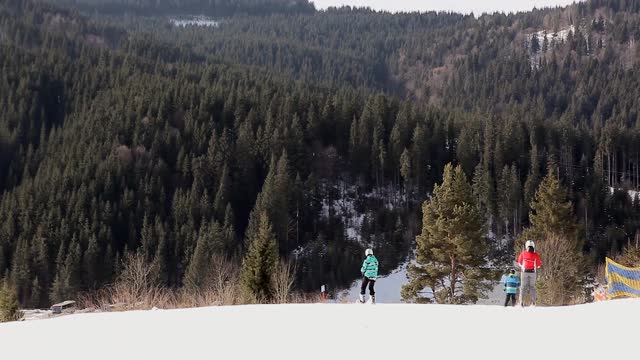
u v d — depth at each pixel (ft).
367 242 271.08
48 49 522.06
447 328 51.39
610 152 355.77
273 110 338.13
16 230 248.11
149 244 233.76
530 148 333.62
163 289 170.91
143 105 333.62
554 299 123.44
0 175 324.19
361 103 379.14
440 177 310.45
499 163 296.51
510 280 67.77
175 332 53.52
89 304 158.81
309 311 61.11
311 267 241.76
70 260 216.13
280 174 253.24
